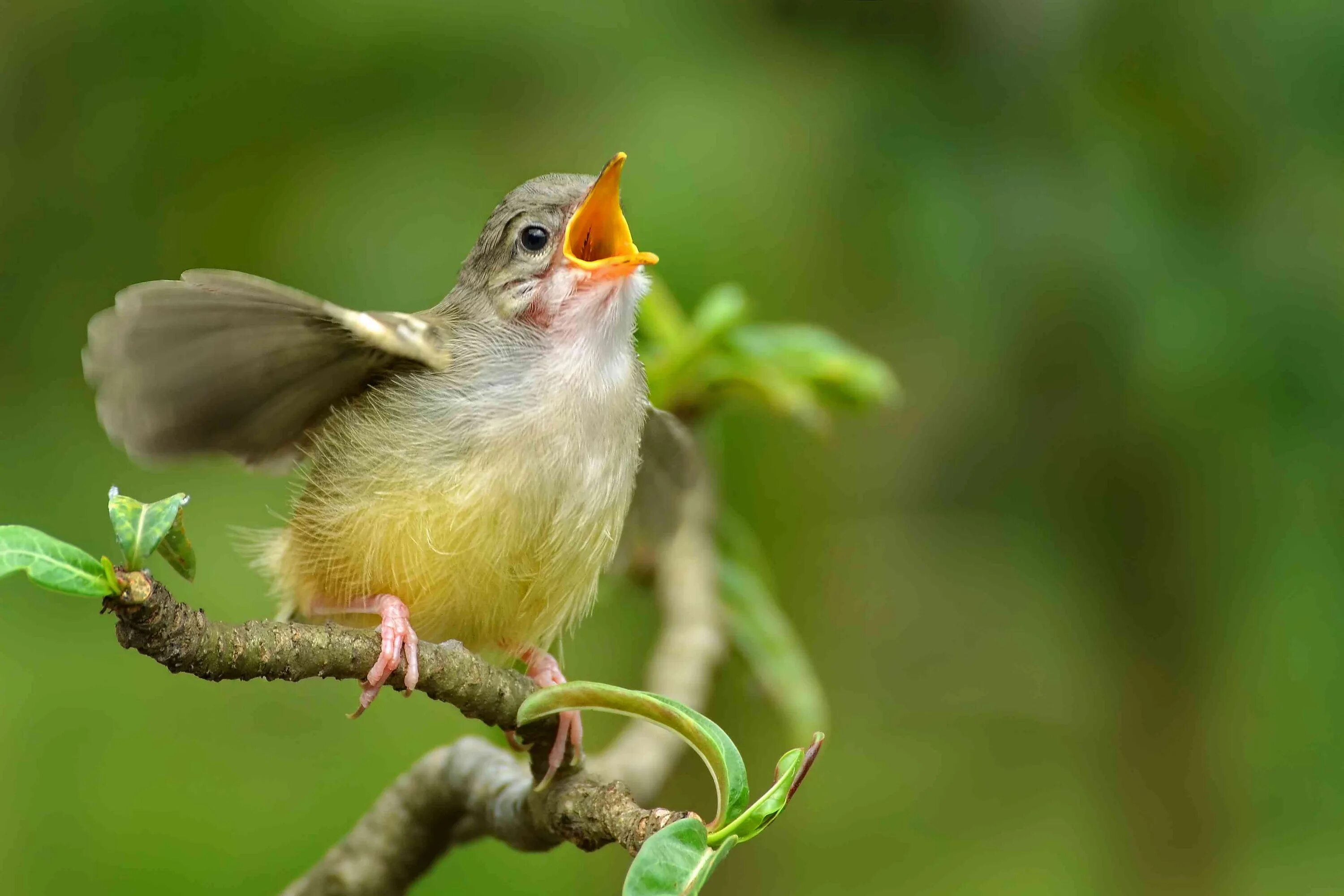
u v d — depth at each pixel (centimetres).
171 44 1070
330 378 655
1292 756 1112
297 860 1139
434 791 672
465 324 682
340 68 1070
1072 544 1129
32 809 1132
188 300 559
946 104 1007
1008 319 996
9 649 1174
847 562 1215
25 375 1084
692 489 793
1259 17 993
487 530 650
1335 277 969
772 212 1016
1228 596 1091
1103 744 1235
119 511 429
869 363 884
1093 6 999
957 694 1300
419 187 1053
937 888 1275
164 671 1206
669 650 845
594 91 1055
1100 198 978
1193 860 1144
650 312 895
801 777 428
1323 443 973
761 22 1043
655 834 411
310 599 702
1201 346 961
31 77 1084
